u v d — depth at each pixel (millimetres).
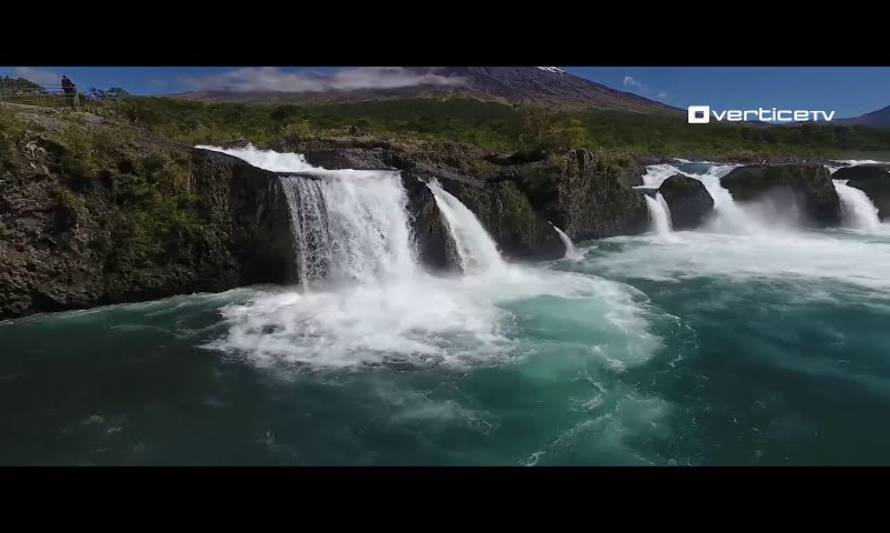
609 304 20828
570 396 13844
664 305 20844
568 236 30109
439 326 18203
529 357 15984
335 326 17906
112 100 31641
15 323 17594
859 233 36531
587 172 31406
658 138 77125
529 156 33188
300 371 14922
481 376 14797
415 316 19047
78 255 18703
